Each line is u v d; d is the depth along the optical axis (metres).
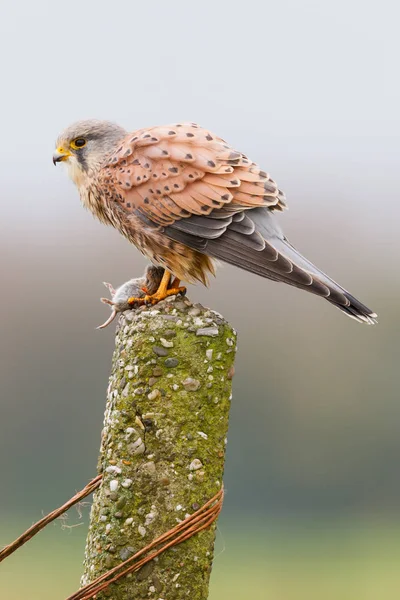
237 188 8.34
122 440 7.03
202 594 7.02
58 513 7.25
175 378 7.03
